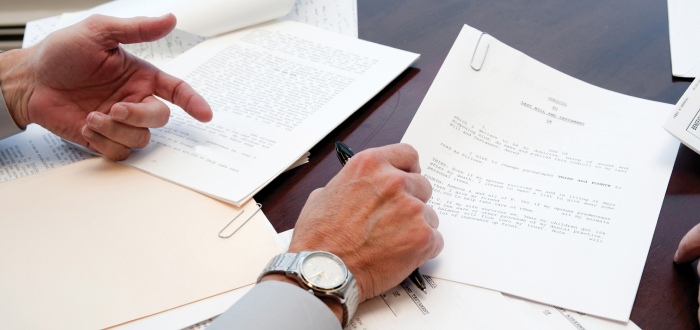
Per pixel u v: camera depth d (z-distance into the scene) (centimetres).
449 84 66
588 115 62
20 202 56
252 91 71
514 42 78
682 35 76
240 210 54
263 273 45
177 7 81
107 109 64
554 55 75
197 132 65
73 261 49
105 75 62
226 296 46
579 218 51
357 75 72
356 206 47
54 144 67
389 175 48
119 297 46
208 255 49
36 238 52
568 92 65
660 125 60
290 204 56
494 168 57
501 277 46
